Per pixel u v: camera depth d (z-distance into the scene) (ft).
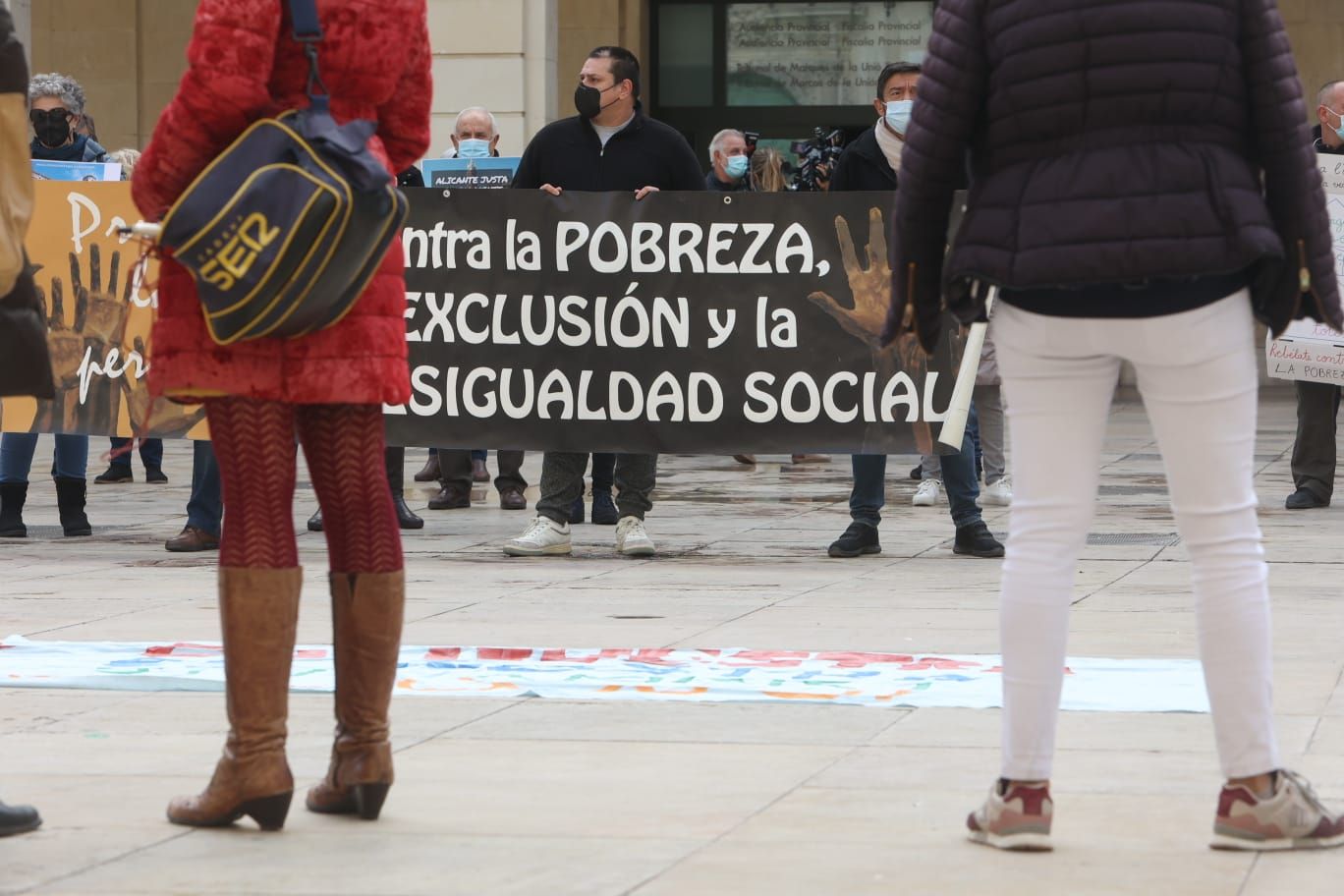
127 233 14.93
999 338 14.60
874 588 29.55
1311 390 40.24
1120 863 14.10
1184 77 13.57
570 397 34.12
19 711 19.88
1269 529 36.86
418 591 29.09
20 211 14.42
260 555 15.06
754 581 30.40
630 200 34.06
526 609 27.22
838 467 53.47
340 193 14.29
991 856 14.33
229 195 14.23
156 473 49.16
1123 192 13.56
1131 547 34.42
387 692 15.61
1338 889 13.34
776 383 33.73
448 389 34.45
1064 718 19.33
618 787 16.62
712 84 93.25
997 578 30.68
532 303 34.24
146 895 13.41
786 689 20.99
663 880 13.69
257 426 15.08
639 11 89.40
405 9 15.42
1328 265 14.08
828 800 16.12
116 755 17.93
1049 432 14.39
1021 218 13.87
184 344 14.97
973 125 14.39
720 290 33.86
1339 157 39.37
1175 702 19.95
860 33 92.43
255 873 13.94
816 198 33.50
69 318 35.19
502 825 15.31
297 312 14.48
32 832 15.14
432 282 34.45
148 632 25.13
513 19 64.39
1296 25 85.10
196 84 14.42
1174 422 14.24
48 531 37.93
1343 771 16.85
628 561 33.19
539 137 35.14
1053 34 13.73
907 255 14.69
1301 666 22.07
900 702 20.22
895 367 33.35
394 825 15.37
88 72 82.23
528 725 19.24
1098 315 13.93
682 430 33.96
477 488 46.39
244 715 15.11
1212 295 13.87
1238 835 14.39
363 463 15.56
